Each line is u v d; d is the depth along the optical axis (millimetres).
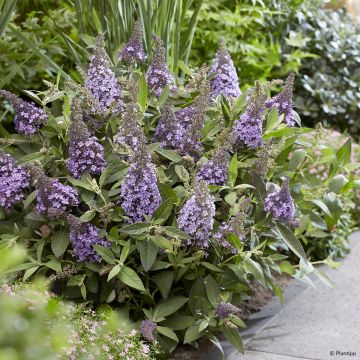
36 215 3047
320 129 3555
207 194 2893
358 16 7109
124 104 3293
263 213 3125
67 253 3178
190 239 2965
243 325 2955
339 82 6184
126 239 3088
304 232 4406
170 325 3080
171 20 4055
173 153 3141
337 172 3844
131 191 2945
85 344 2365
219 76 3631
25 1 5406
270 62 5652
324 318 3637
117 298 3172
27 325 1253
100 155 3088
